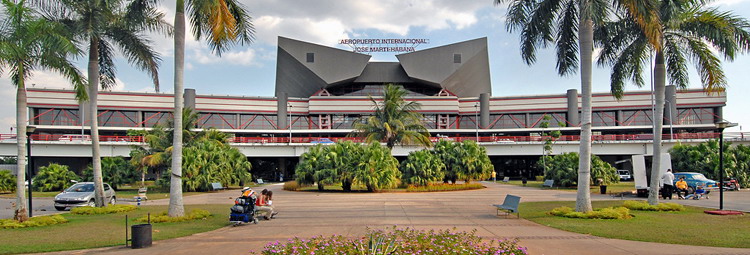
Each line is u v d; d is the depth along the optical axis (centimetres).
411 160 3102
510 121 6669
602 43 1786
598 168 3356
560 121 6400
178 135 1504
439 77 7212
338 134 6366
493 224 1314
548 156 4419
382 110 3553
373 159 2842
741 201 2006
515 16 1564
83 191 2048
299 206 1938
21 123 1422
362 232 1157
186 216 1460
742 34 1541
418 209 1775
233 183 3631
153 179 5250
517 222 1360
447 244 789
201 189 3219
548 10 1548
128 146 4544
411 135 3506
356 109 6394
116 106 5878
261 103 6462
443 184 3269
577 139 5066
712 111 6197
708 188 2505
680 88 1806
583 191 1490
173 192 1487
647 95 6250
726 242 973
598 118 6456
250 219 1346
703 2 1600
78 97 1596
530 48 1636
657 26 1382
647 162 3300
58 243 1034
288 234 1137
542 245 952
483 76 7706
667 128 6103
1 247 984
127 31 1803
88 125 5756
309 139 5106
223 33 1448
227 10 1448
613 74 1855
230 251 916
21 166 1402
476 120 6119
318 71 7056
